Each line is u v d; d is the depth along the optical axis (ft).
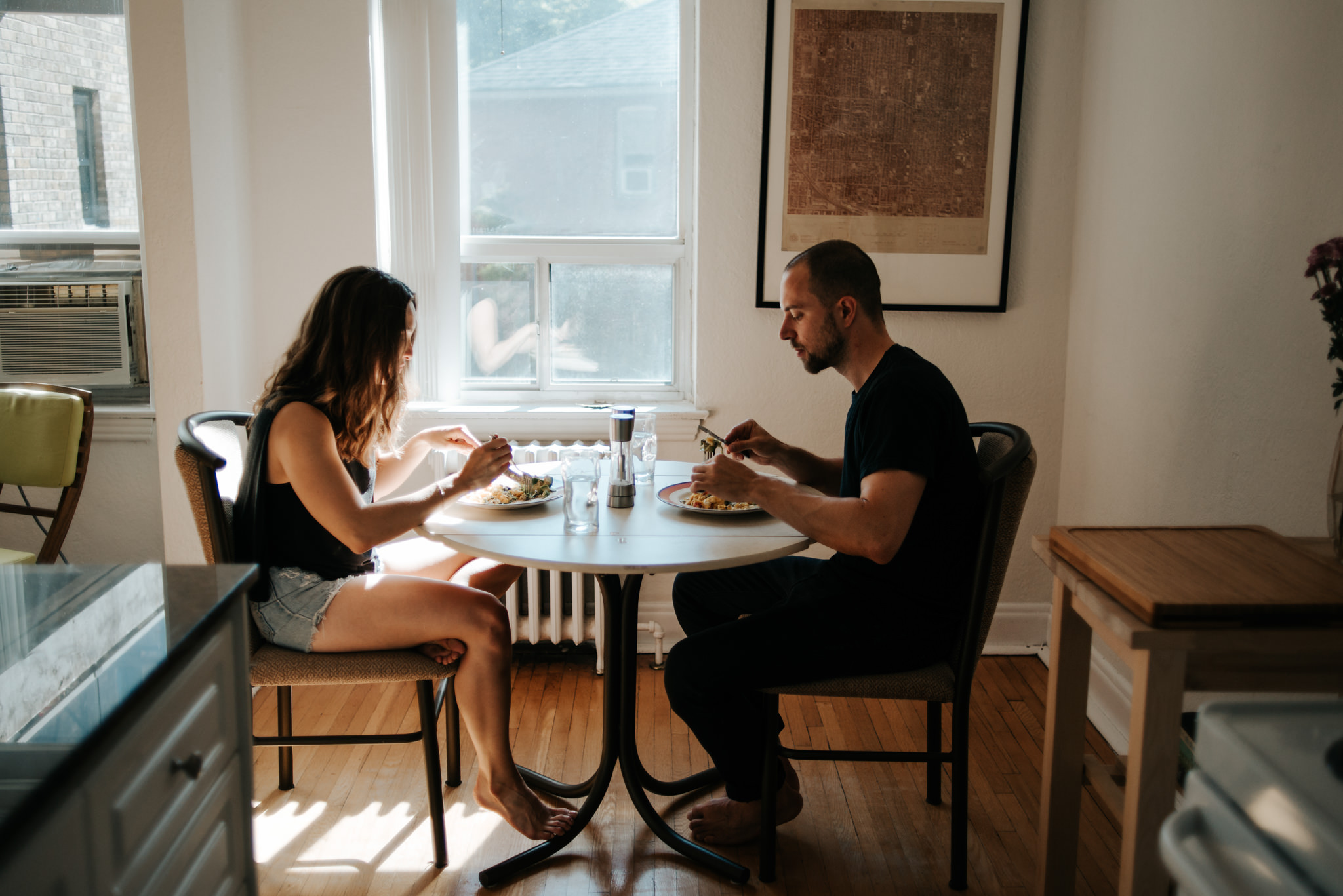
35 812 2.15
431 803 5.97
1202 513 6.60
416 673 5.72
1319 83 5.36
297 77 8.55
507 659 5.86
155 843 2.90
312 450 5.52
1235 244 6.18
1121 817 4.55
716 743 5.76
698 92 8.63
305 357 5.81
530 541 5.41
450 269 9.15
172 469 8.28
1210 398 6.49
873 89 8.55
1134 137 7.62
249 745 3.69
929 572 5.54
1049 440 9.14
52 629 3.13
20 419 8.18
